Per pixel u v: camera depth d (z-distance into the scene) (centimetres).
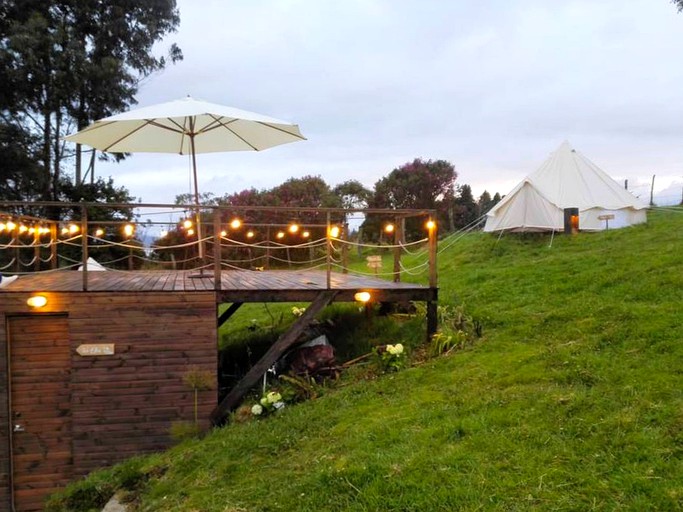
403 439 424
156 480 492
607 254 959
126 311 603
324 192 2308
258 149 823
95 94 1586
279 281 754
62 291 591
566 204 1273
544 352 558
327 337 814
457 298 869
